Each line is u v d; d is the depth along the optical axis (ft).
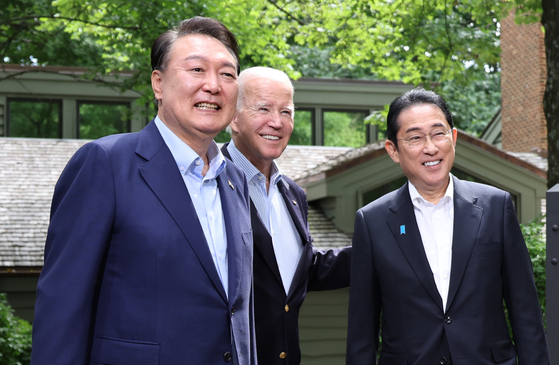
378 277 8.87
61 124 43.47
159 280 6.34
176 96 6.83
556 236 8.07
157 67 7.08
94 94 43.65
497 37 49.29
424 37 26.73
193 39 6.95
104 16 28.43
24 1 41.27
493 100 65.21
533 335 8.35
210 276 6.54
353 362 8.84
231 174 7.79
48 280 6.17
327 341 25.76
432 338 8.23
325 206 30.27
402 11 26.94
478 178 29.50
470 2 25.67
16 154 38.47
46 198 34.14
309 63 61.52
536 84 42.80
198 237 6.56
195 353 6.34
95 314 6.48
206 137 6.98
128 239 6.37
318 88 45.42
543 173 29.43
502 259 8.62
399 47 28.63
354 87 45.85
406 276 8.52
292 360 9.46
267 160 9.74
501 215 8.69
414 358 8.30
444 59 27.20
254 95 9.50
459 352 8.11
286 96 9.61
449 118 8.80
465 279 8.34
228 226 7.09
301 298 9.80
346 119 46.14
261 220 9.44
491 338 8.27
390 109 8.95
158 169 6.73
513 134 45.32
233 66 7.01
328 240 27.48
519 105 44.60
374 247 8.87
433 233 8.79
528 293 8.50
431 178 8.59
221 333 6.55
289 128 9.71
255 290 9.21
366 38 28.73
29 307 30.76
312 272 10.53
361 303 8.94
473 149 29.09
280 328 9.30
